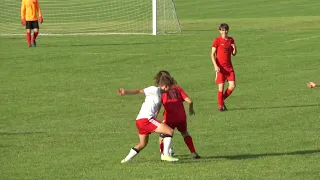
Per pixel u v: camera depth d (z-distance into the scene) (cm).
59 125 3697
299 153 2938
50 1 12625
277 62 5966
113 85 5016
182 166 2725
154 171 2639
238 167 2691
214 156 2927
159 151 3055
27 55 6600
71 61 6178
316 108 4047
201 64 5925
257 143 3166
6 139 3334
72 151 3052
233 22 10400
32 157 2939
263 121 3703
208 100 4416
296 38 7706
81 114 4012
